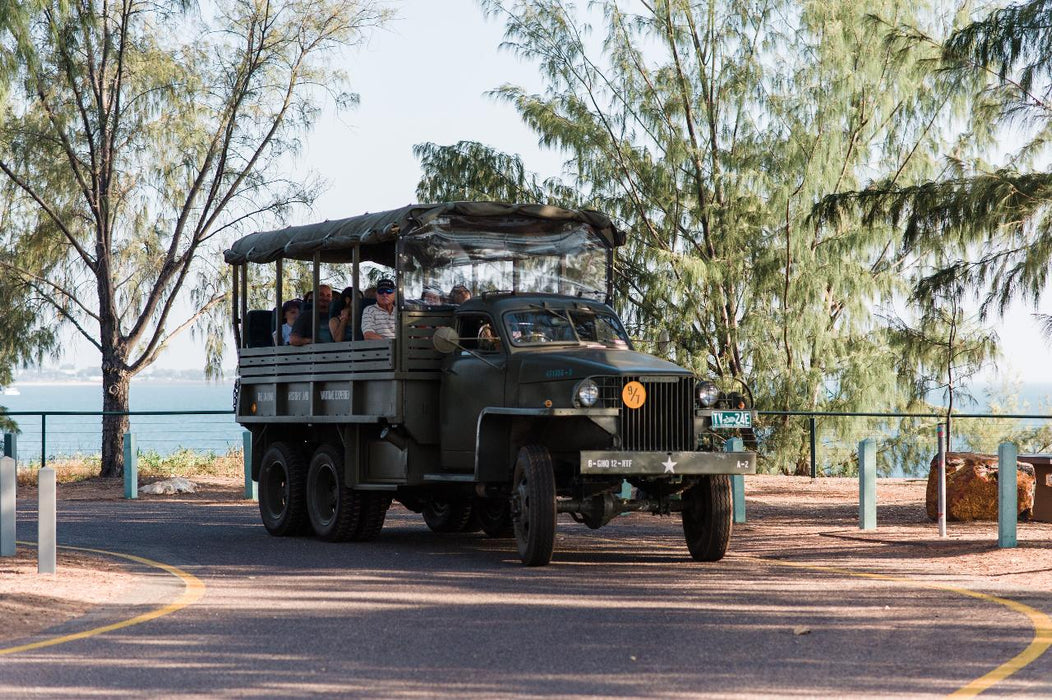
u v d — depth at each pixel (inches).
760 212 1100.5
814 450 935.7
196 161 1008.9
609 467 450.0
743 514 628.7
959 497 612.1
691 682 273.4
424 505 628.4
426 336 528.4
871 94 1106.7
